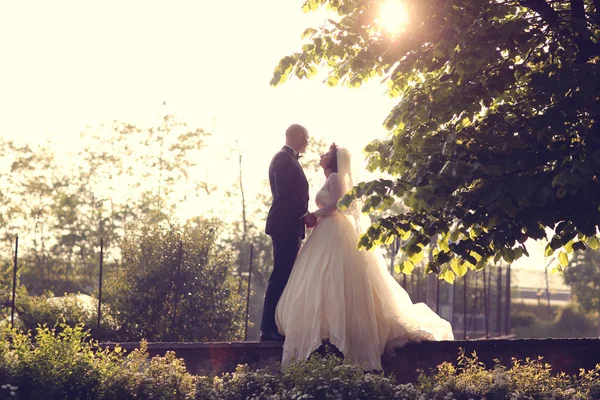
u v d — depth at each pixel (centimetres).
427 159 726
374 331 780
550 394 658
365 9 785
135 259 1742
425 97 753
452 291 2605
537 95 720
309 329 775
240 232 3744
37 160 3919
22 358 670
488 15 762
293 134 855
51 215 3812
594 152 654
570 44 775
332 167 837
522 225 718
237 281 1842
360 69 773
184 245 1745
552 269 853
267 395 657
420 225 752
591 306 4722
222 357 795
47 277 3494
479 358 805
